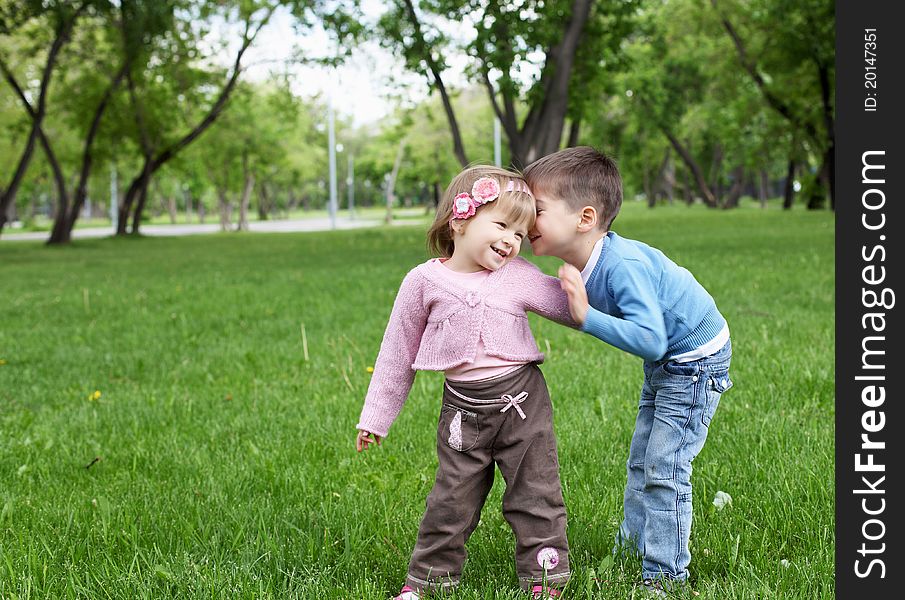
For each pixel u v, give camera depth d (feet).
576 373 18.31
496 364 8.33
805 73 92.12
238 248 77.77
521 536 8.59
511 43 54.44
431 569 8.64
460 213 8.27
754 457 12.23
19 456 14.28
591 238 8.48
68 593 8.83
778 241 52.75
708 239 57.11
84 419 16.30
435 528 8.58
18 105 103.19
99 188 197.67
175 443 14.49
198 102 99.76
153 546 10.08
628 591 8.66
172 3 83.92
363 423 8.83
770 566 9.07
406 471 12.69
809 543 9.53
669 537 8.79
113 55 90.17
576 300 7.95
